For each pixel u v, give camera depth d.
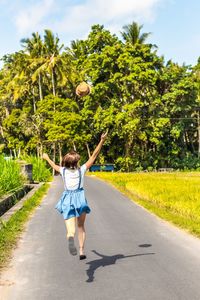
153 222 13.20
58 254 8.99
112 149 67.81
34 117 63.72
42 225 12.65
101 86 62.47
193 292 6.45
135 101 62.22
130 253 9.01
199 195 16.81
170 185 22.47
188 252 9.02
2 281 7.13
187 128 70.38
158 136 63.88
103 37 65.56
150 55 64.00
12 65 73.00
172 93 66.69
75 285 6.88
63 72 63.44
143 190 20.38
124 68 64.12
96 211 15.64
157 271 7.57
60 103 61.34
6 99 72.56
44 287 6.81
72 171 7.25
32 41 66.81
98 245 9.87
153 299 6.18
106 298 6.25
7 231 11.28
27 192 23.17
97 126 62.62
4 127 68.12
